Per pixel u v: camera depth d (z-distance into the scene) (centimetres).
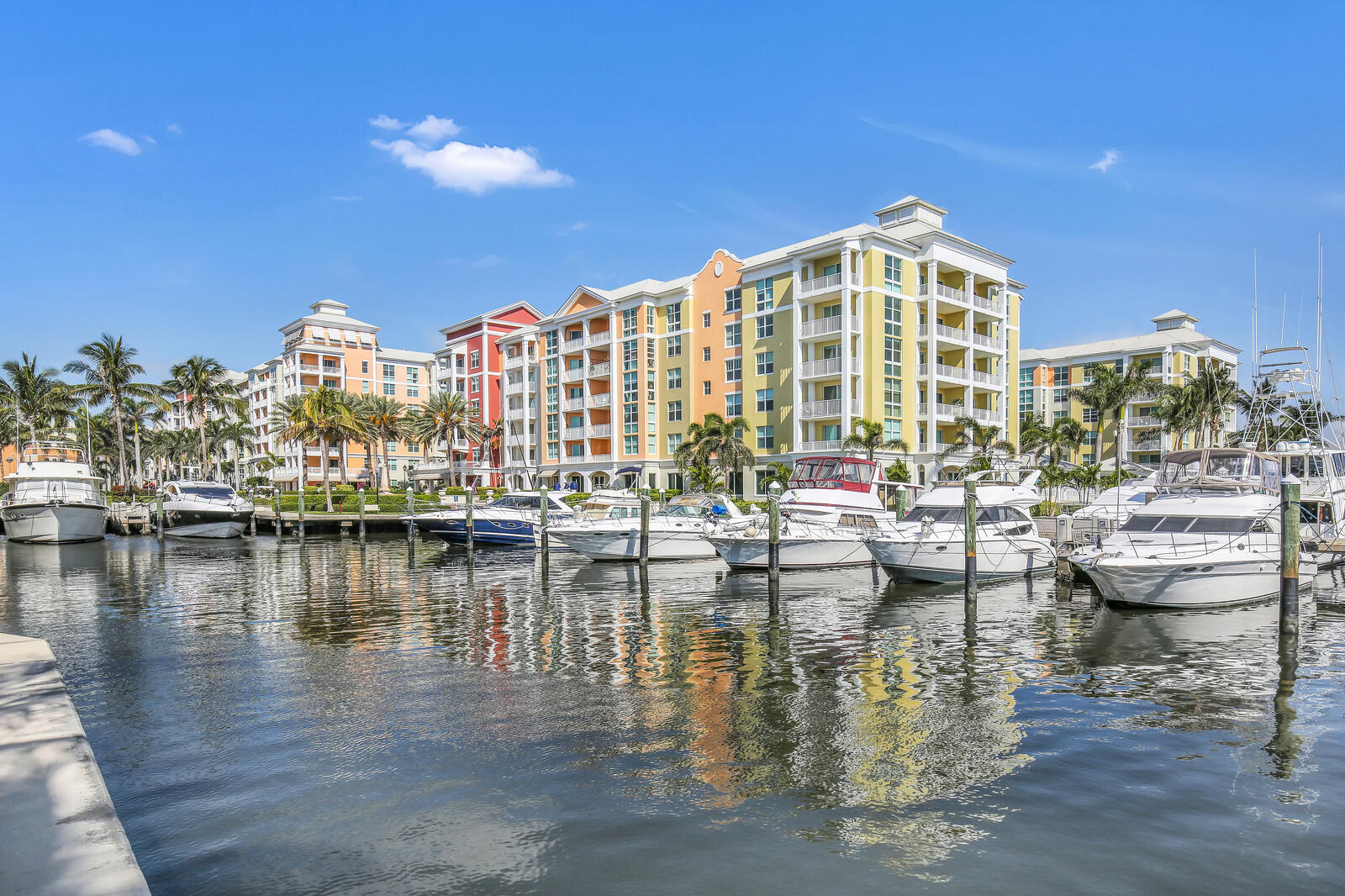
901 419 5181
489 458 8188
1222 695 1227
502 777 894
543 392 7275
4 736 677
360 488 8519
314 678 1334
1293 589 1598
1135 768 920
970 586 1886
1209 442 6244
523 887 660
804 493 3016
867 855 712
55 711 741
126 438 10506
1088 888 656
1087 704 1180
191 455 10819
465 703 1187
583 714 1127
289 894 648
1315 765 931
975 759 951
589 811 803
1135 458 7919
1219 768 921
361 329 9744
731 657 1494
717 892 651
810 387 5162
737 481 5581
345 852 718
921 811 803
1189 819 785
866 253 5016
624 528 3061
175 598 2288
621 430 6350
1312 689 1260
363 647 1586
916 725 1080
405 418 7962
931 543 2344
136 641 1656
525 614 1966
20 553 3884
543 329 7250
